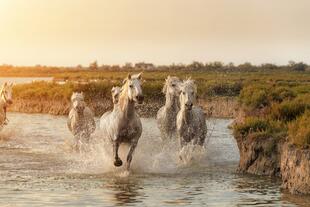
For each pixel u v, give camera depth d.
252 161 17.08
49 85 58.84
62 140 25.47
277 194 13.52
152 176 16.05
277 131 17.55
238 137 17.78
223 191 13.86
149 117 40.69
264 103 32.88
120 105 16.48
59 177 15.71
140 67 168.25
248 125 17.92
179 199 12.81
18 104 49.00
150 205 12.09
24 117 41.28
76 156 19.91
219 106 42.75
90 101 45.47
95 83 48.16
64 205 11.99
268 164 16.59
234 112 40.84
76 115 21.25
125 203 12.29
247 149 17.23
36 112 47.59
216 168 17.66
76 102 21.12
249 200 12.76
